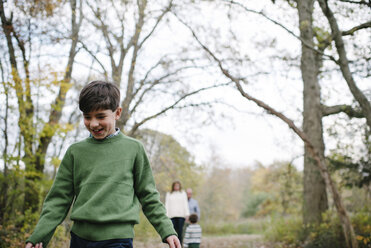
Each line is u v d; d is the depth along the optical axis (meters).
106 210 1.76
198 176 17.11
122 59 10.43
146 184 1.98
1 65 6.99
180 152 14.59
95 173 1.83
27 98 7.21
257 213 30.47
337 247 7.74
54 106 7.64
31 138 7.13
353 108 9.67
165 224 1.88
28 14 7.91
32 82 6.84
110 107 1.85
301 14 7.11
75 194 1.91
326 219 9.00
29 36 7.71
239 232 21.02
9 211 7.24
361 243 7.17
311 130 9.75
